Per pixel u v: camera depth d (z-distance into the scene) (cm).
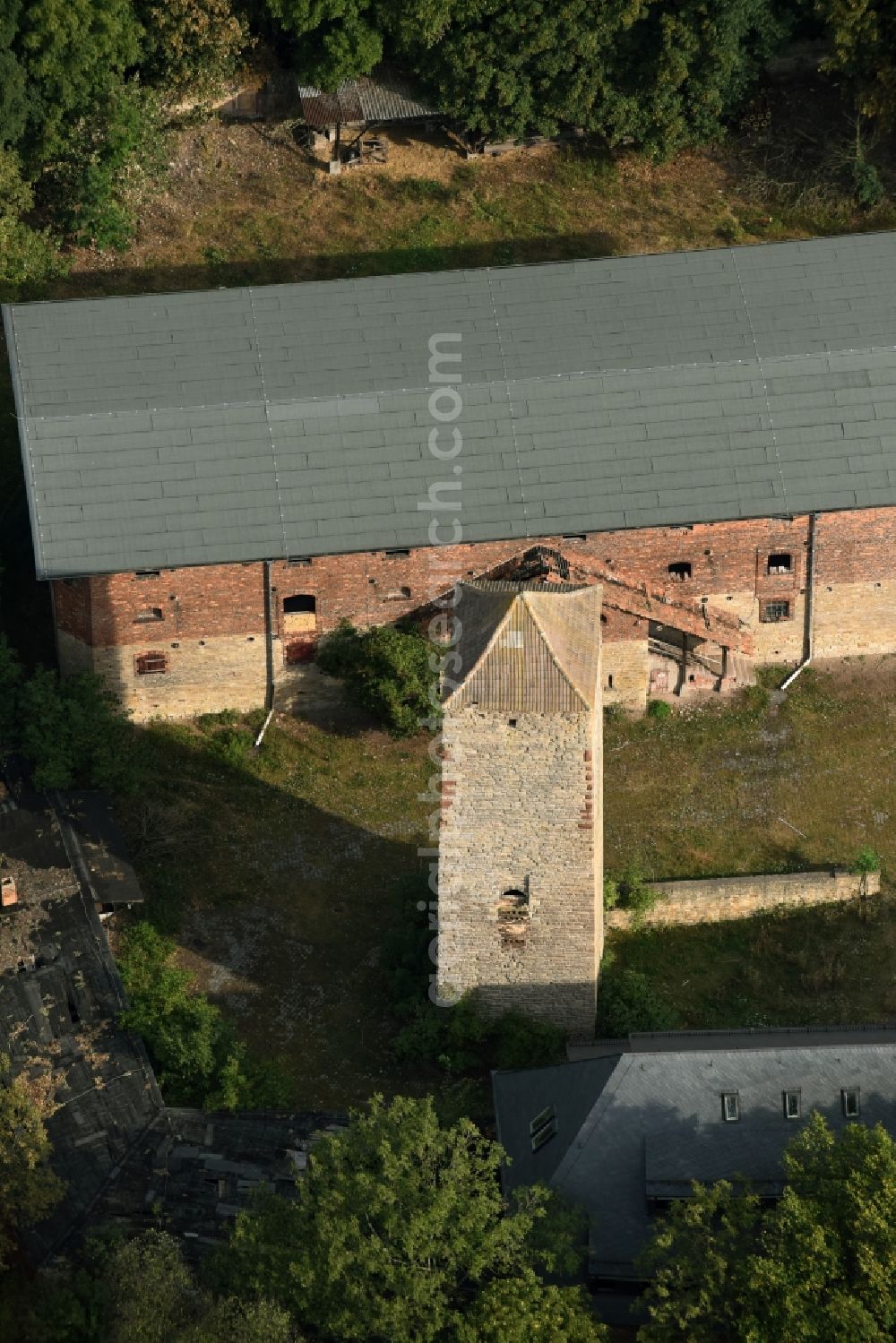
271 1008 9219
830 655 10306
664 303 10125
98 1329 7794
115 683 9950
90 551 9619
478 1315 7569
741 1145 8169
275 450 9800
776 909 9556
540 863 8531
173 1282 7725
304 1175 8181
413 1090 8900
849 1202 7606
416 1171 7838
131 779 9762
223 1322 7506
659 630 10156
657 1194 8106
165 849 9669
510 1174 8306
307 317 10044
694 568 10019
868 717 10150
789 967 9394
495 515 9781
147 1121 8594
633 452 9881
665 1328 7600
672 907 9475
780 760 10012
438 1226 7706
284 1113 8681
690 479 9862
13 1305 7956
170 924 9444
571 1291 7688
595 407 9925
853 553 10050
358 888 9606
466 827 8475
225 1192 8394
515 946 8725
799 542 9994
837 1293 7406
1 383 10981
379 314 10062
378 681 9850
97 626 9800
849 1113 8181
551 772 8344
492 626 8269
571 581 9600
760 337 10062
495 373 9950
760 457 9906
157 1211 8300
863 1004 9275
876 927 9500
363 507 9762
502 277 10156
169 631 9862
